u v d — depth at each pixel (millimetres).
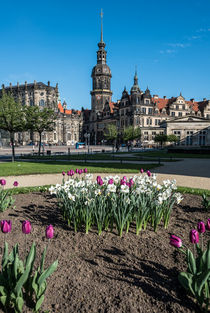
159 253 4270
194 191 9180
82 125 131000
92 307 2932
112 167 18328
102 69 113938
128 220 5172
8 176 13906
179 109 92875
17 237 4840
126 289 3264
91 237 4902
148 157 32094
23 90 104875
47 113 36250
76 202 5215
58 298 3086
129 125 92375
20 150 61062
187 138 64375
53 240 4727
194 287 2863
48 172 15094
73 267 3781
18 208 6867
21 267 2902
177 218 6184
